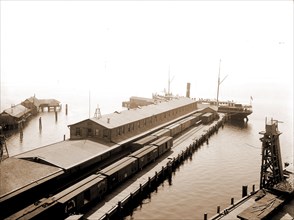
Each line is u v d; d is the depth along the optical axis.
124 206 35.66
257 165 55.00
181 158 55.72
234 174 50.06
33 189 31.58
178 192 42.12
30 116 102.81
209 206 38.28
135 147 53.25
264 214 29.08
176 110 88.31
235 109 106.62
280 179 38.03
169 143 58.19
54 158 38.44
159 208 37.25
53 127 85.94
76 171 41.22
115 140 52.69
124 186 39.78
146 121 67.81
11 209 28.88
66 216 29.52
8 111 83.56
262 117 115.25
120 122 56.62
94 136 52.56
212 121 94.50
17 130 81.44
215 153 62.53
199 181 46.53
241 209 32.44
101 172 37.97
